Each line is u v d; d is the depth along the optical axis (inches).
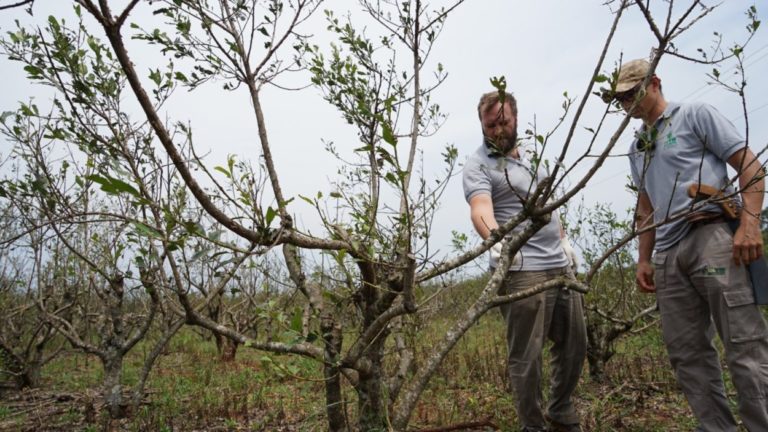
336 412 93.5
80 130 105.4
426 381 73.7
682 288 110.1
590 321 216.8
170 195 121.3
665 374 207.5
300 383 227.8
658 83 110.8
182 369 303.7
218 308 330.6
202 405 200.8
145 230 56.5
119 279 189.9
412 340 130.4
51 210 78.8
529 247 119.6
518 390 118.8
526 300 115.9
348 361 79.9
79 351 287.9
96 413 194.1
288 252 97.4
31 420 195.8
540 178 124.2
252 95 91.8
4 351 258.8
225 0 93.0
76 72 99.1
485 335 337.4
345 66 116.6
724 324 101.3
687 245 106.7
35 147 118.8
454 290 258.5
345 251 71.3
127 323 256.2
